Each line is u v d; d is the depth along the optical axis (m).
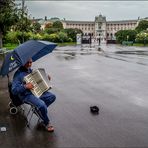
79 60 12.27
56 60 12.30
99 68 9.33
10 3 17.30
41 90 3.38
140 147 2.84
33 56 3.61
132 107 4.35
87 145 2.89
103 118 3.78
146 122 3.62
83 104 4.53
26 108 4.18
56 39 36.75
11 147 2.86
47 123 3.31
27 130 3.32
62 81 6.75
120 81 6.75
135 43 36.94
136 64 10.62
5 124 3.53
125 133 3.22
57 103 4.59
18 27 22.64
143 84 6.34
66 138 3.08
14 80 3.43
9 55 3.48
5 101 4.64
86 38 42.75
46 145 2.90
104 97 5.04
